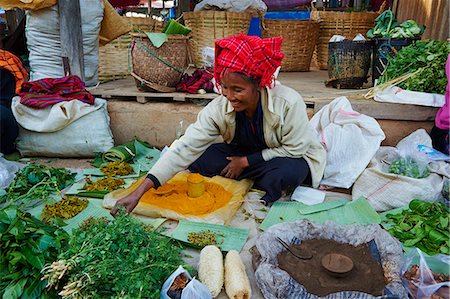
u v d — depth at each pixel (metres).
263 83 2.15
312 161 2.69
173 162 2.29
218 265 1.74
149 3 7.26
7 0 3.49
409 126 3.18
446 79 3.06
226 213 2.32
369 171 2.59
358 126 2.94
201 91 3.49
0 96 3.35
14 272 1.67
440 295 1.54
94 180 2.85
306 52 5.71
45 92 3.36
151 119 3.53
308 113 3.31
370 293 1.57
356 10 6.12
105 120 3.39
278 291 1.56
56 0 3.67
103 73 4.58
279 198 2.57
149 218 2.30
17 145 3.36
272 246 1.80
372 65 4.11
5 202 2.48
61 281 1.65
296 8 7.65
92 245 1.62
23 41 5.04
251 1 4.97
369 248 1.81
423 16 5.33
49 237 1.76
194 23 5.06
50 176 2.69
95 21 3.89
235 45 2.04
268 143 2.59
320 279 1.65
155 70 3.46
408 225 2.15
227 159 2.76
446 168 2.57
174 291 1.55
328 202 2.46
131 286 1.49
